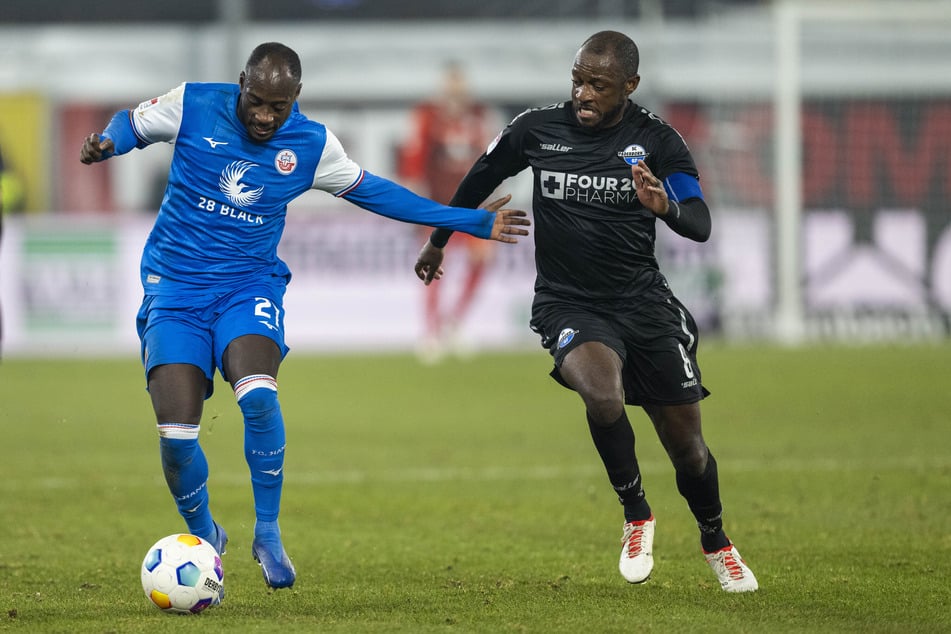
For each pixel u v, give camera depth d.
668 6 85.56
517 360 69.56
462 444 41.50
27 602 19.72
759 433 43.00
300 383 59.91
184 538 18.88
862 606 19.39
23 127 80.25
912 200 79.25
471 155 73.19
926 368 62.94
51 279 70.94
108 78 81.00
